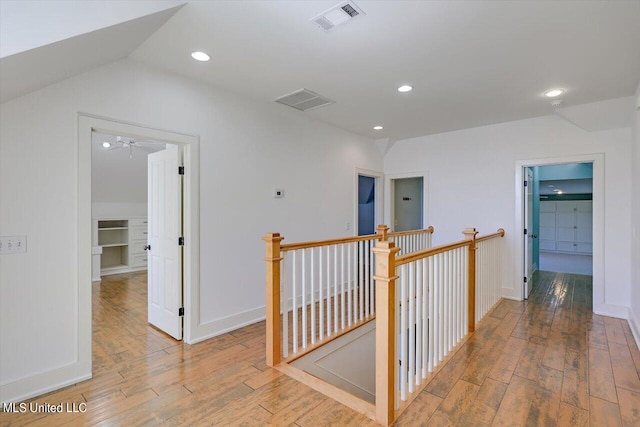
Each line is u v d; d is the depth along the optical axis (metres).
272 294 2.51
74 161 2.28
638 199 3.09
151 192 3.44
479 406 1.99
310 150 4.25
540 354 2.69
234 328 3.31
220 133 3.20
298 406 2.00
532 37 2.22
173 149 3.07
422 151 5.25
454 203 4.90
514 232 4.40
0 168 2.00
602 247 3.78
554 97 3.40
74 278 2.29
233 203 3.32
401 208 6.42
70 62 2.01
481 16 1.98
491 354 2.69
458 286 2.92
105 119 2.43
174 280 3.07
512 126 4.40
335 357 3.03
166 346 2.90
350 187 4.93
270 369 2.46
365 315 3.56
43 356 2.16
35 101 2.12
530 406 1.99
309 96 3.39
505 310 3.89
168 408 1.98
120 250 6.68
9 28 1.56
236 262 3.35
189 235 2.97
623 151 3.68
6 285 2.03
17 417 1.90
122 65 2.52
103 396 2.11
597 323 3.44
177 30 2.14
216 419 1.88
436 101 3.54
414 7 1.90
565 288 4.97
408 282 2.33
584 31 2.14
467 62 2.60
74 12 1.70
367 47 2.37
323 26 2.10
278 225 3.81
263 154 3.63
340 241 3.13
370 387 3.45
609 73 2.79
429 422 1.85
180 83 2.88
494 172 4.55
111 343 2.96
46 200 2.17
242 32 2.17
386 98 3.44
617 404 2.01
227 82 3.03
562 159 4.04
